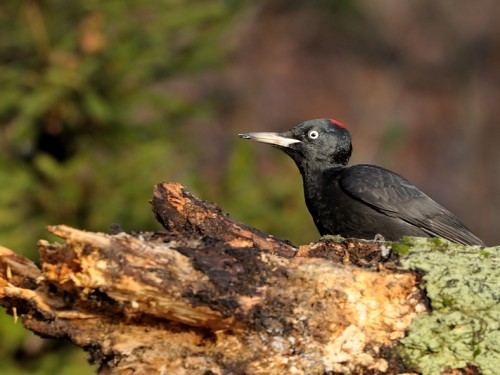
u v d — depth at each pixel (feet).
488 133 94.38
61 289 24.38
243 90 89.86
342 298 24.57
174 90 85.20
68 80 42.27
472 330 24.31
